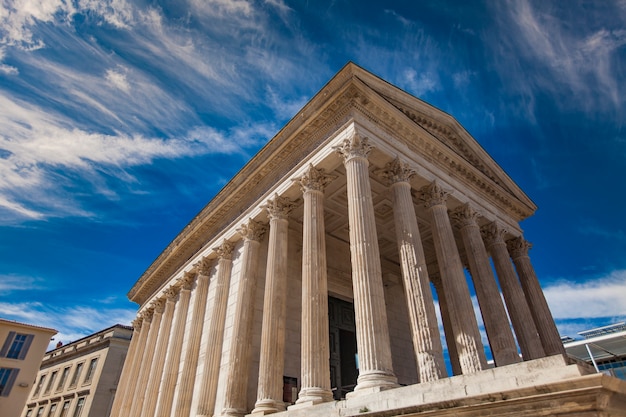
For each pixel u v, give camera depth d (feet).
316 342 54.90
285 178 77.66
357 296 52.31
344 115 68.54
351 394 45.34
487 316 72.02
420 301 55.42
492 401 29.63
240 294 77.20
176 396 87.81
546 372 29.43
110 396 172.24
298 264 87.51
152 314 132.77
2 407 151.64
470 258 78.23
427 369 50.14
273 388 59.98
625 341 159.02
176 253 118.01
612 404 26.09
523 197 104.22
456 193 80.89
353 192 59.26
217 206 97.86
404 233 61.93
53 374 213.66
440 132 88.17
